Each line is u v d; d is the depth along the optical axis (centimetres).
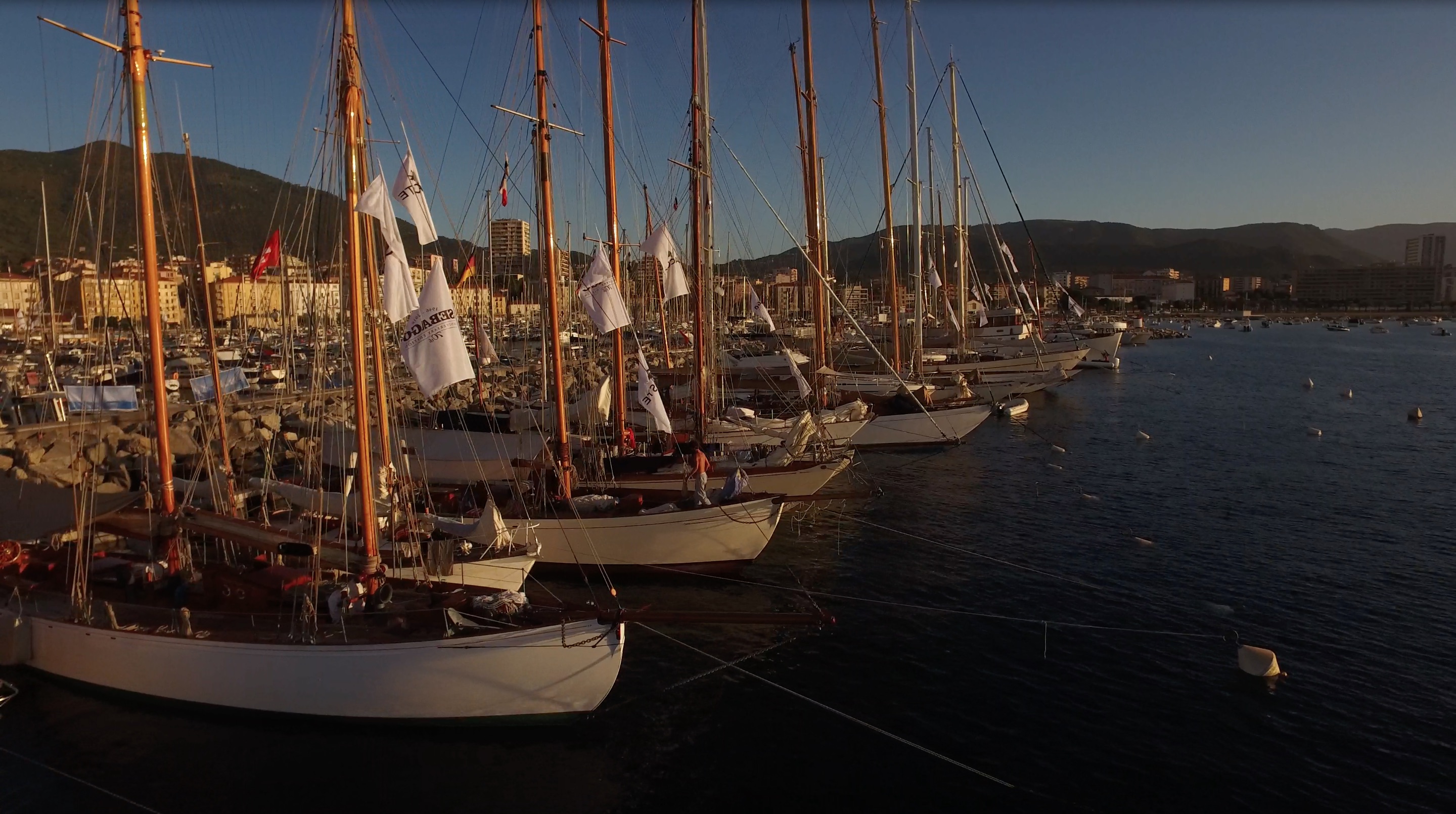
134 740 1379
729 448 2986
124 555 1736
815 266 3662
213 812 1226
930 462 4009
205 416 2842
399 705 1367
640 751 1404
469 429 3055
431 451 2936
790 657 1778
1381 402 6575
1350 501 3222
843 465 2822
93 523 1563
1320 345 15350
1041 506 3125
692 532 2178
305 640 1375
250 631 1435
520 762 1359
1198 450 4366
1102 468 3891
